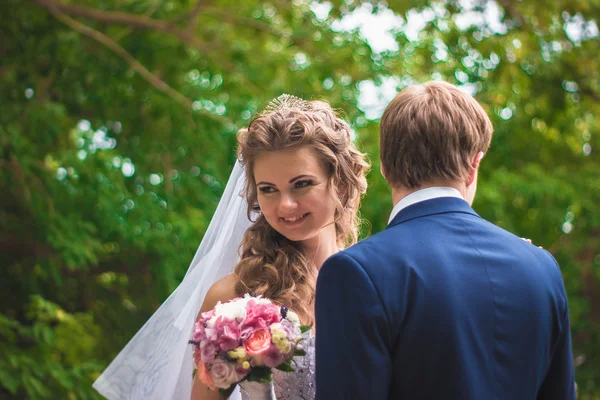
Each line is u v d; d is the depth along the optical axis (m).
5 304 6.18
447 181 1.68
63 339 5.68
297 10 7.12
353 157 2.29
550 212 6.80
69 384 5.08
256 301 1.90
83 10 6.21
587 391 7.14
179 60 6.62
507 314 1.57
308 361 2.18
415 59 7.41
